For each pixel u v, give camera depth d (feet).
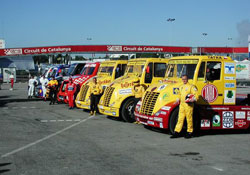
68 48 149.59
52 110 49.29
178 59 32.30
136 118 33.22
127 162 20.61
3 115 42.86
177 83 30.40
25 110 48.91
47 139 27.50
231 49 154.30
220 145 25.99
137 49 151.84
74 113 45.80
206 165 20.16
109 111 38.60
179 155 22.57
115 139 27.81
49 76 74.54
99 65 55.52
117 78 43.11
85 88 47.29
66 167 19.39
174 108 29.45
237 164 20.45
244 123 31.50
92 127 33.99
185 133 29.66
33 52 147.95
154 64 39.83
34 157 21.65
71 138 28.04
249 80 126.72
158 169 19.17
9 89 103.96
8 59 168.86
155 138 28.50
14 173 18.19
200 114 30.04
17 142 26.17
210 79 30.50
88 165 19.85
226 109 30.83
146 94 31.94
